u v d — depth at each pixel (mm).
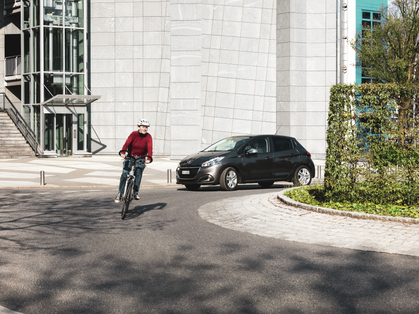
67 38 34844
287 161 16406
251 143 16031
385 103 10242
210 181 14922
